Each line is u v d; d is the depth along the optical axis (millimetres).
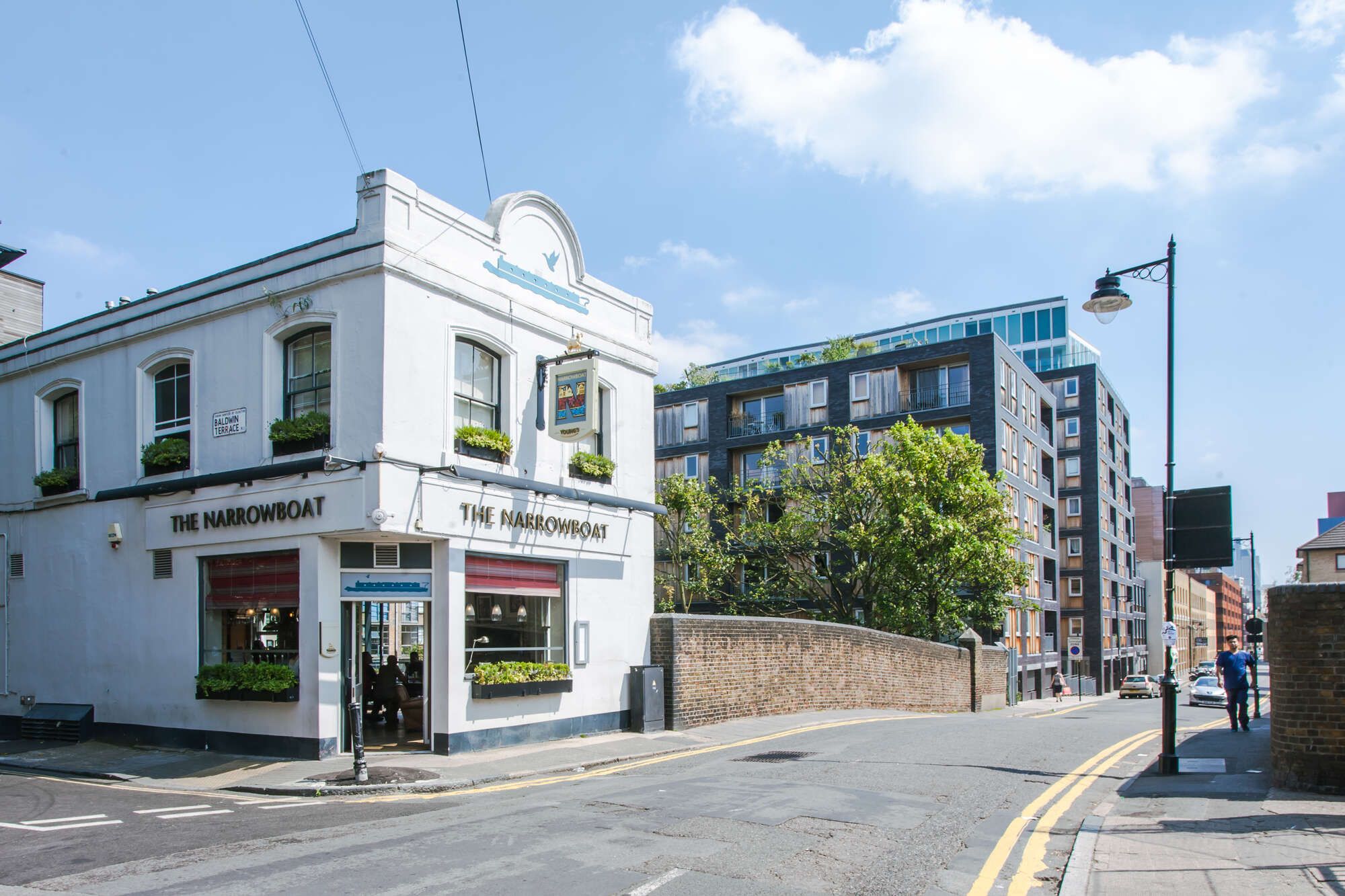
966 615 32125
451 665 13516
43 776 13195
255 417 14312
